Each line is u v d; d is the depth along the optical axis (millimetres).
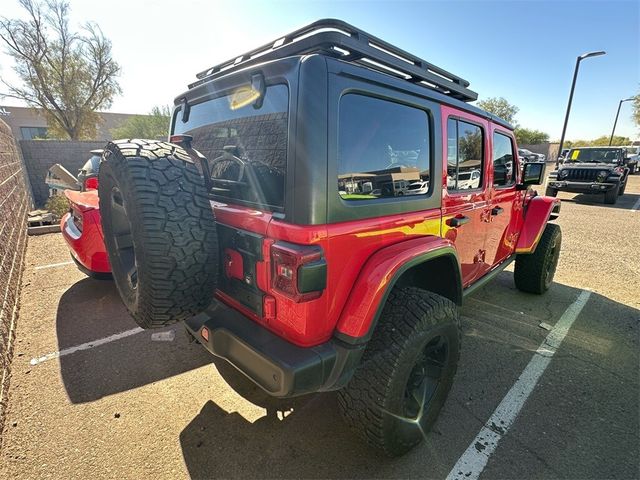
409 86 2004
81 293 4340
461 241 2674
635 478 1953
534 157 29281
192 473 1978
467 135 2617
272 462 2051
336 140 1578
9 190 6074
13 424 2305
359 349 1696
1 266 3740
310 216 1506
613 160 13180
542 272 4195
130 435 2232
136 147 1812
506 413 2436
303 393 1567
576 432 2275
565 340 3369
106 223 2152
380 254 1810
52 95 23938
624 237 7496
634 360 3064
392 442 1935
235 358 1765
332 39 1604
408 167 2055
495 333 3488
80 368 2904
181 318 1808
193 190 1715
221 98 2107
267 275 1639
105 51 24562
